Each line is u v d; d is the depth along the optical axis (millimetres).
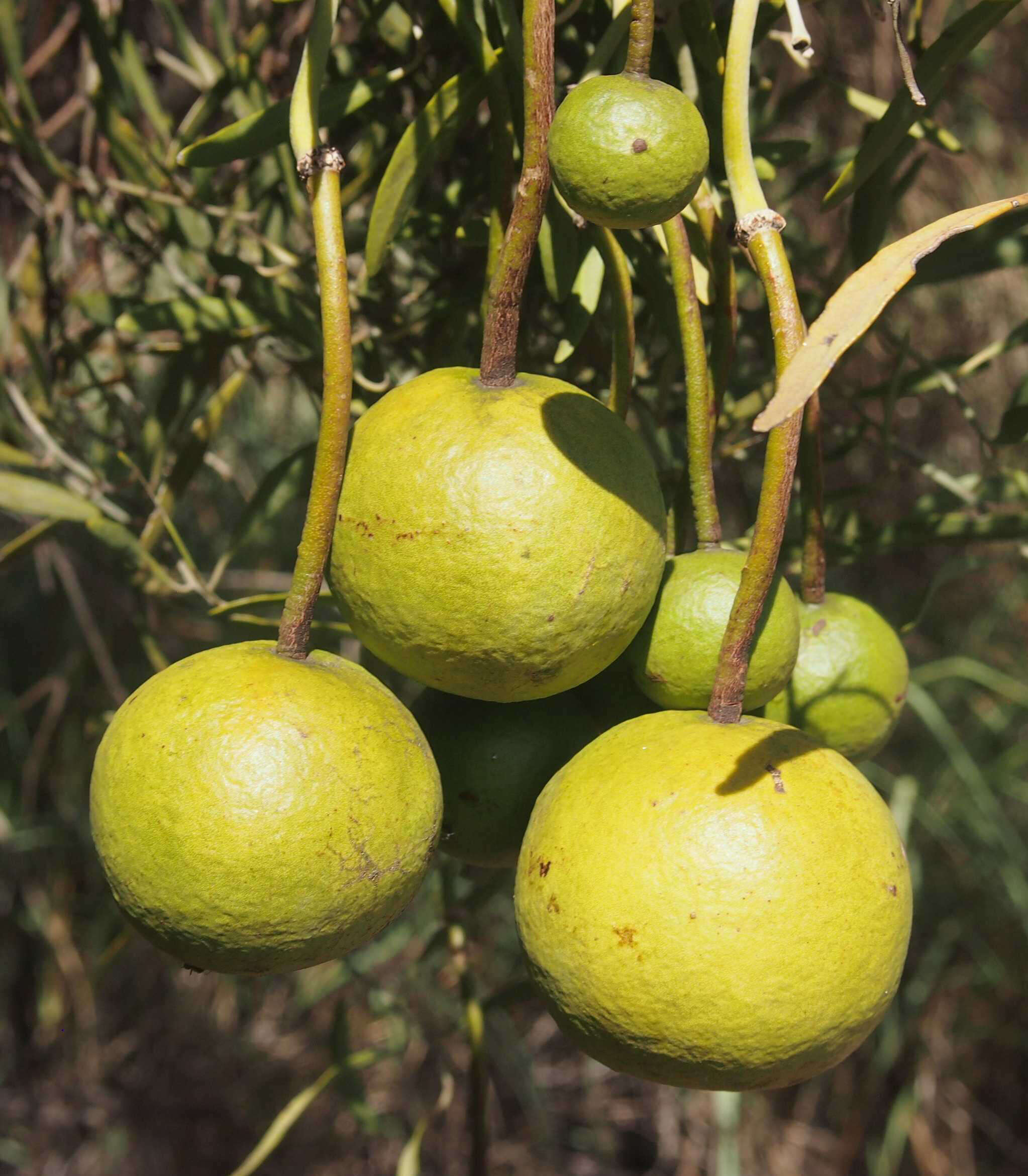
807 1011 298
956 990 873
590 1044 306
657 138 290
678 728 311
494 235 335
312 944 304
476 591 305
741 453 412
